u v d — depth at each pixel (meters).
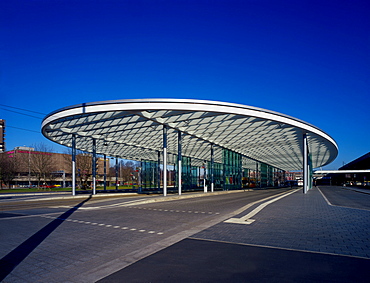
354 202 22.36
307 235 8.64
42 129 27.47
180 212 15.12
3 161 58.50
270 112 24.08
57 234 9.29
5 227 10.61
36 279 5.30
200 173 61.84
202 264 5.92
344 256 6.46
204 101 21.56
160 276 5.26
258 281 4.97
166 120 25.45
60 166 83.44
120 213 14.70
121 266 5.90
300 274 5.30
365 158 81.25
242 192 44.47
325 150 47.22
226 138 35.53
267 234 8.79
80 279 5.24
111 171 102.06
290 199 23.08
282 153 52.22
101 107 21.41
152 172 48.75
